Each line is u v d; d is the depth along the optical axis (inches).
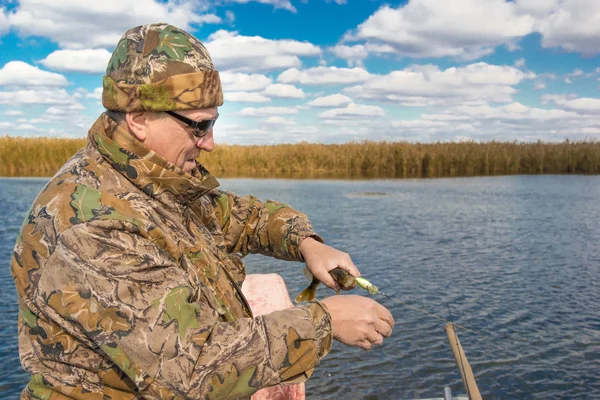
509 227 484.7
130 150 51.3
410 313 238.8
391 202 666.8
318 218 528.1
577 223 510.6
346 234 440.1
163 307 45.1
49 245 46.6
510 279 301.9
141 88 49.6
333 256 63.0
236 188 839.7
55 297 45.5
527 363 185.3
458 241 414.6
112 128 51.9
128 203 50.2
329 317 49.9
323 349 49.1
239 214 73.1
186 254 54.2
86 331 44.9
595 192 818.2
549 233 455.5
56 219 46.9
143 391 44.5
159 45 50.7
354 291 271.4
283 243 69.0
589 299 264.1
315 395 161.6
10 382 168.6
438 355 191.2
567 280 300.8
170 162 53.3
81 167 51.5
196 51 52.3
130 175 51.3
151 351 44.1
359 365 182.5
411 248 385.7
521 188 893.2
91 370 49.7
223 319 55.3
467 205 641.6
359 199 695.1
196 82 50.6
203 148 54.6
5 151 1168.2
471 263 339.6
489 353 193.8
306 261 65.2
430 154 1304.1
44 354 50.1
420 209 602.5
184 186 53.4
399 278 301.7
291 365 47.1
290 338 47.2
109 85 50.8
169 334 44.4
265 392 104.0
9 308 237.6
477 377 174.6
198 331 45.8
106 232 46.3
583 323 228.2
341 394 162.2
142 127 51.8
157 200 52.7
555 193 803.4
